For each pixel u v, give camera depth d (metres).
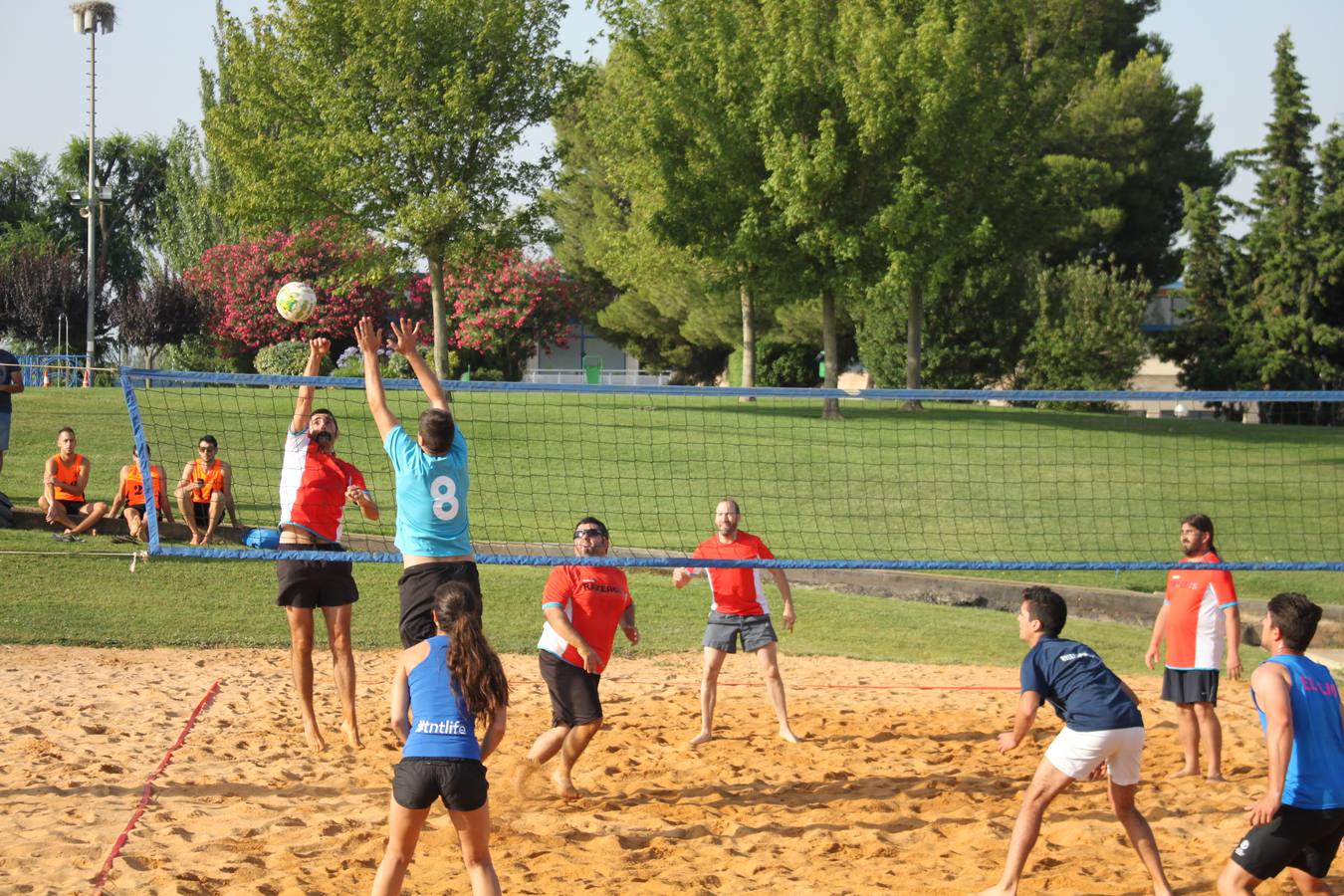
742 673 14.59
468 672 6.18
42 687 12.15
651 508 22.81
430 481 8.07
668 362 62.34
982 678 14.64
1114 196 53.47
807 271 34.53
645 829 8.22
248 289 52.22
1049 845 7.99
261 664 13.86
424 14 30.14
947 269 33.97
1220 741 9.73
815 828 8.21
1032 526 23.28
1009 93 36.09
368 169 30.31
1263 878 6.20
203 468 18.50
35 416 28.20
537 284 53.59
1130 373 45.44
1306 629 6.36
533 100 31.53
